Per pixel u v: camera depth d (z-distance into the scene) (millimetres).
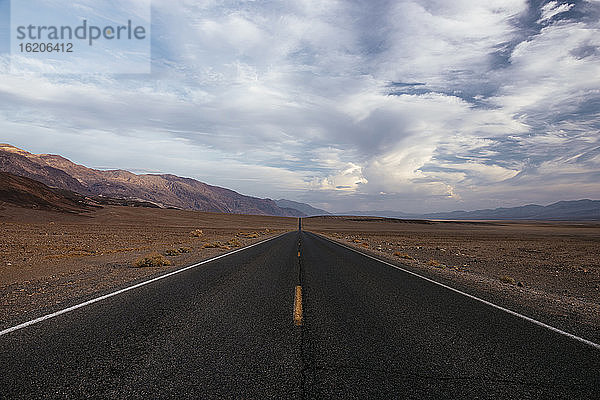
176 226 62812
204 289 7211
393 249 26375
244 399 2678
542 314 6023
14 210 55969
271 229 72062
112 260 12539
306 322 4945
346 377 3141
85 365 3258
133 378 2996
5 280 8172
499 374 3338
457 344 4199
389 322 5105
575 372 3451
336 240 34156
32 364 3260
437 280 9703
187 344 3896
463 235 61281
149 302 5949
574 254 26016
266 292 7074
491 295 7758
